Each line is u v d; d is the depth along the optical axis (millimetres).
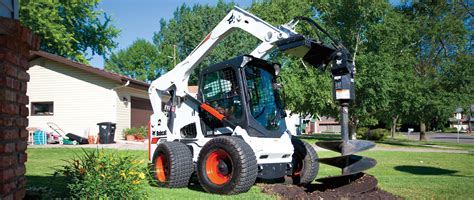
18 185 3543
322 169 10836
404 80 26281
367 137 34906
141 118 23688
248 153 6578
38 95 21203
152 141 8898
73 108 20875
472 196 6773
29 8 25484
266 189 6988
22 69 3617
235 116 7336
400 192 7062
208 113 7992
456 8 31656
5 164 3160
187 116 8336
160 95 8992
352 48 26875
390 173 10562
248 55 7344
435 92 28156
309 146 7895
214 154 6949
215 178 6934
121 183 5195
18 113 3500
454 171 11227
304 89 25547
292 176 8008
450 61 30172
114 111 20547
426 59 31375
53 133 20453
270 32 7547
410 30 27094
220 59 40750
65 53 29875
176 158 7559
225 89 7578
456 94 27953
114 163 5371
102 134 19250
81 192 5047
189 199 6113
